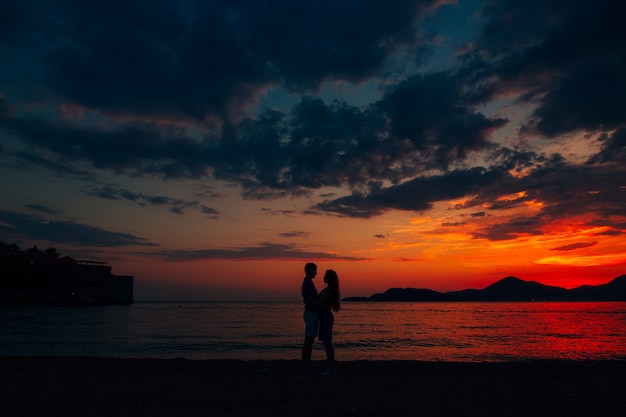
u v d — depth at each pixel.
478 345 28.22
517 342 30.78
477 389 7.68
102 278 155.75
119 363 11.37
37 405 6.30
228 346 26.81
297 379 8.66
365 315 100.31
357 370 10.27
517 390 7.60
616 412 6.10
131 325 53.28
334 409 6.12
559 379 9.18
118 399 6.73
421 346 27.42
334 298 9.45
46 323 56.53
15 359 12.18
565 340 32.84
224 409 6.14
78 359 12.23
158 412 5.96
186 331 42.66
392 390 7.48
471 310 146.75
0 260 132.12
